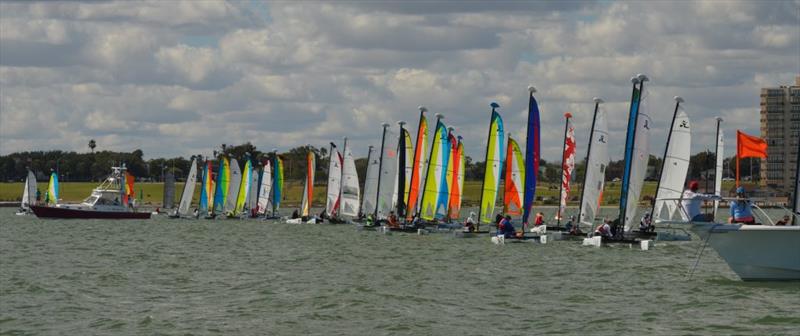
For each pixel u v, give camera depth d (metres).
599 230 77.19
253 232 107.56
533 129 85.88
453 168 99.25
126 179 151.88
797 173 48.41
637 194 75.06
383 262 65.81
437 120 96.31
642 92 74.06
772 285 47.28
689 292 46.91
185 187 152.25
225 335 37.81
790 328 37.53
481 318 40.91
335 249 78.62
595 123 81.44
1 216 164.38
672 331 37.53
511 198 87.62
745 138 62.03
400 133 104.25
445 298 46.66
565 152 92.69
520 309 43.12
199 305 45.16
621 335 36.94
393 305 44.50
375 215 106.81
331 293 48.38
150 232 109.62
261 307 44.31
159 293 49.47
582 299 45.81
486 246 77.75
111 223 134.12
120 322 40.56
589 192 81.81
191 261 68.31
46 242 91.19
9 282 53.91
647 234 75.50
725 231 46.81
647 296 46.28
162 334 38.06
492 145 88.88
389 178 105.88
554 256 67.50
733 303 42.97
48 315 42.38
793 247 45.94
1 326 39.75
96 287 51.97
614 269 58.28
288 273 58.97
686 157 72.38
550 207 193.25
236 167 149.75
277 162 145.00
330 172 127.38
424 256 69.94
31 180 176.12
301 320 40.91
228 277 56.78
